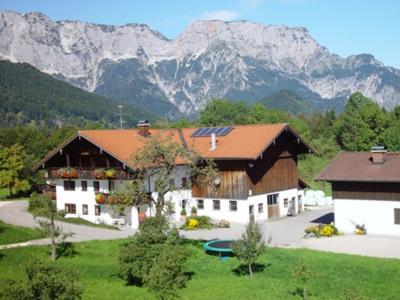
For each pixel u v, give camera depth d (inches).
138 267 1164.5
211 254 1498.5
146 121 2210.9
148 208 2014.0
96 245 1549.0
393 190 1722.4
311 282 1168.2
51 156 2178.9
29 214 2165.4
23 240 1608.0
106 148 1973.4
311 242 1644.9
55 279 811.4
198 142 2241.6
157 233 1224.2
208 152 2129.7
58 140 3836.1
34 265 857.5
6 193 3324.3
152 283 1032.2
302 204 2362.2
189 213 2197.3
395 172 1724.9
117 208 1717.5
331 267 1289.4
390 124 3567.9
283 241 1675.7
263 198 2145.7
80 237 1694.1
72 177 2116.1
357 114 3937.0
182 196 2165.4
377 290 1098.1
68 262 1360.7
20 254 1408.7
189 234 1823.3
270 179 2183.8
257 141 2091.5
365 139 3543.3
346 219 1817.2
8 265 1315.2
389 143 3248.0
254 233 1238.9
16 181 2854.3
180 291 1125.1
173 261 1070.4
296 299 1050.7
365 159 1876.2
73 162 2180.1
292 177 2300.7
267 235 1787.6
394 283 1147.3
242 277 1237.1
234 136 2190.0
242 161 2069.4
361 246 1560.0
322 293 1091.3
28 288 794.2
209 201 2164.1
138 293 1121.4
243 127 2251.5
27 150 3887.8
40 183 2920.8
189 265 1365.7
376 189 1754.4
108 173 1982.0
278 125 2170.3
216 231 1883.6
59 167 2213.3
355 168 1830.7
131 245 1197.1
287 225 1988.2
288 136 2263.8
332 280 1178.6
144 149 1603.1
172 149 1636.3
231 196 2097.7
